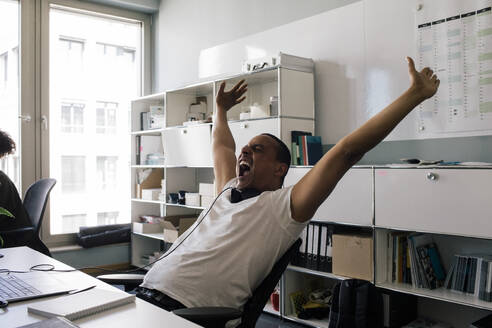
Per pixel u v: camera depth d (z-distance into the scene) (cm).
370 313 229
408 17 265
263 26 361
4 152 329
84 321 99
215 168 182
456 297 217
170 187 404
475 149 237
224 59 398
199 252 138
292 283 293
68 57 446
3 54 410
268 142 153
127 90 485
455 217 208
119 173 479
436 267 244
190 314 111
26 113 416
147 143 447
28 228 317
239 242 135
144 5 470
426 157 257
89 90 459
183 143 375
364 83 288
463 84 240
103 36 471
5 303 112
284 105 290
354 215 249
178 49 454
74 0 442
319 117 314
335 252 262
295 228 133
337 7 305
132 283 155
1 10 410
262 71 304
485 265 213
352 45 295
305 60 310
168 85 468
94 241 429
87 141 456
